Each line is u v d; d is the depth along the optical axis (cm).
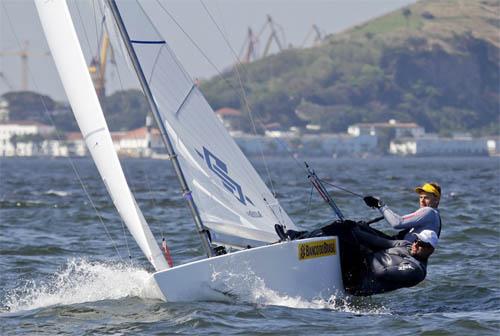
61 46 4109
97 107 4041
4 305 4344
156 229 7644
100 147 4044
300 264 4078
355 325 3753
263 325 3703
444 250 6088
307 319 3822
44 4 4125
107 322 3794
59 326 3781
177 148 4119
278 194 12688
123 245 6631
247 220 4184
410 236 4209
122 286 4381
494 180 18475
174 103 4150
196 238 6938
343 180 18662
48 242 6850
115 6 4100
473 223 7900
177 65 4188
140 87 4103
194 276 3953
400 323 3800
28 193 13738
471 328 3716
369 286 4209
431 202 4225
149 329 3659
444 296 4488
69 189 15350
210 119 4216
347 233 4238
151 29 4162
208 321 3709
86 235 7375
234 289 3981
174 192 13862
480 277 5031
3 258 5919
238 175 4222
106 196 12912
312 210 9450
